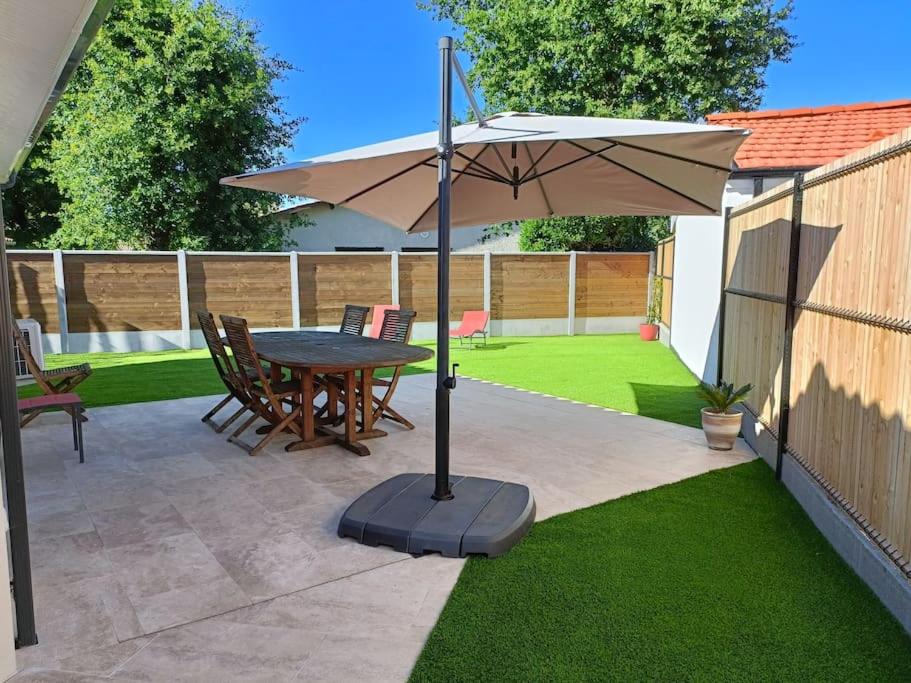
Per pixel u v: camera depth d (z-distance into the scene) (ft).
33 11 5.09
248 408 18.92
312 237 58.23
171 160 47.70
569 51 48.21
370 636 7.98
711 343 25.84
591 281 47.88
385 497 11.87
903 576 8.36
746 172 21.97
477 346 40.98
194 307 39.81
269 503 12.77
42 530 11.41
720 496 13.05
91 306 37.73
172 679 7.16
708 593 8.98
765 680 7.04
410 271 44.06
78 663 7.47
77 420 15.69
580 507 12.39
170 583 9.43
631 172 16.38
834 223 11.70
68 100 48.70
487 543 10.09
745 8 47.60
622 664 7.32
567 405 22.47
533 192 19.12
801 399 13.08
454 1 59.47
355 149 13.56
